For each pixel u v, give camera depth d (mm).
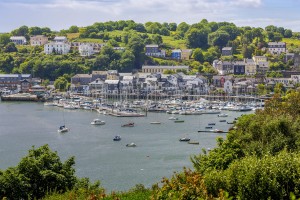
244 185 57594
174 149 157625
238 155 82938
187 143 168375
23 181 74688
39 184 77062
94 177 123250
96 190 72625
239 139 91062
